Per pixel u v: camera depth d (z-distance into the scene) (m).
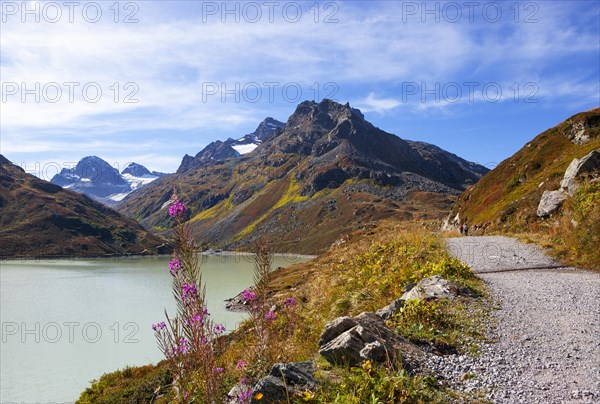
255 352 7.17
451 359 6.62
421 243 19.78
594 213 18.25
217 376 4.55
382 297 11.81
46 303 90.44
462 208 61.28
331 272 19.17
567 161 40.03
